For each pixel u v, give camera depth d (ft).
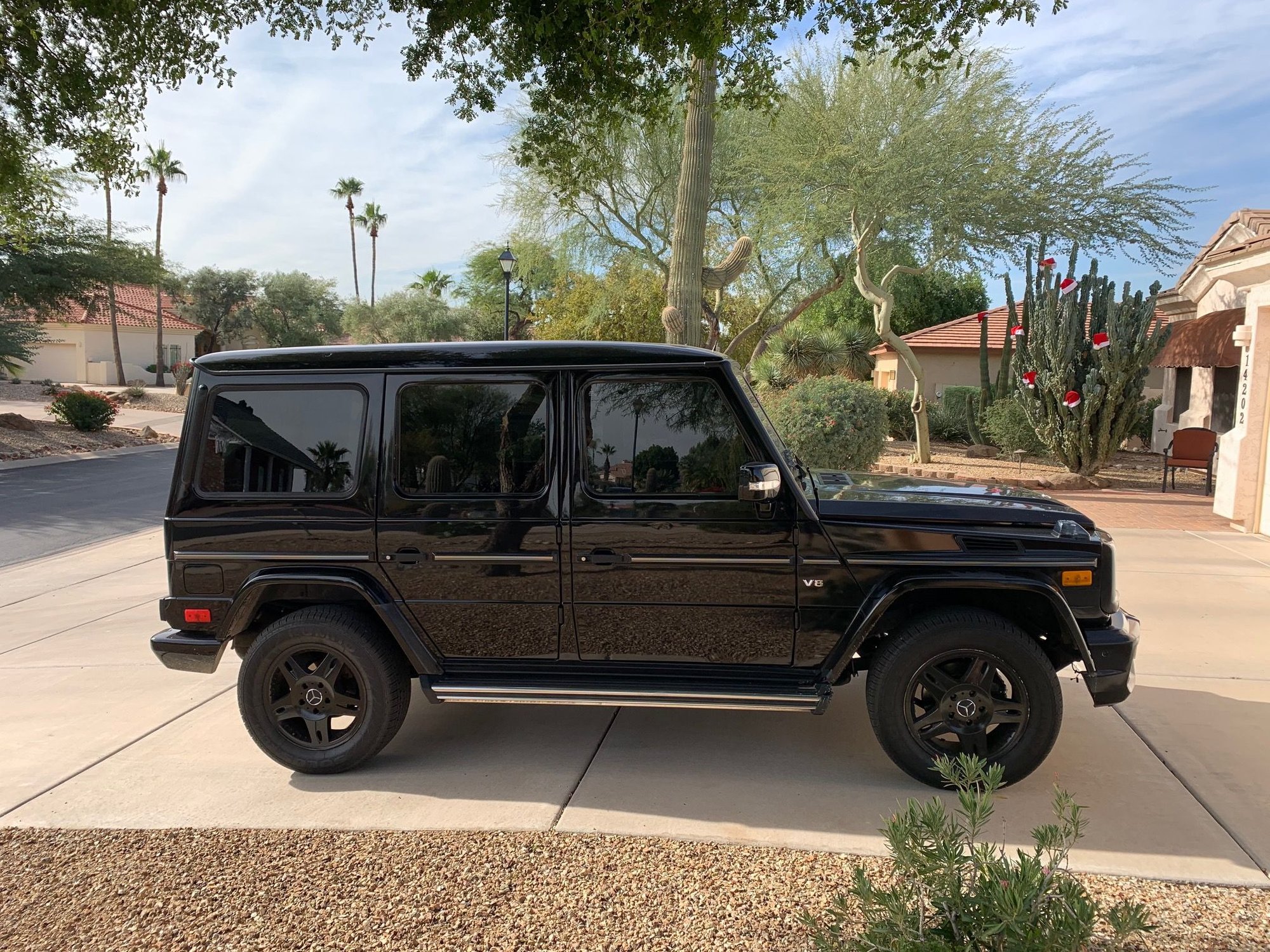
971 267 52.75
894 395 72.08
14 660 19.95
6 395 119.24
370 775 13.66
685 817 12.05
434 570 13.24
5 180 28.58
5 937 9.54
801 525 12.64
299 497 13.37
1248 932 9.27
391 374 13.30
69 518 40.73
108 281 78.48
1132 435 67.41
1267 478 31.83
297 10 22.15
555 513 12.97
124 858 11.19
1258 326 32.50
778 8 19.94
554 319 81.46
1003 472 49.19
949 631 12.30
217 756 14.46
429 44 22.26
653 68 22.43
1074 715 15.53
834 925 7.80
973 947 7.34
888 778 13.25
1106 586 12.61
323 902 10.09
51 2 21.43
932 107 50.11
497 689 13.07
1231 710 15.66
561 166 26.21
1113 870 10.53
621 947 9.16
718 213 65.36
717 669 13.26
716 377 12.78
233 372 13.53
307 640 13.37
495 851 11.17
